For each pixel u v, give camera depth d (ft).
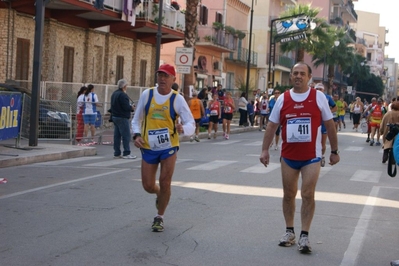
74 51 84.89
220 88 108.68
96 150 55.36
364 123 97.71
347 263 20.48
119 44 98.22
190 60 79.71
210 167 46.16
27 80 75.66
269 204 30.89
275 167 47.32
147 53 109.70
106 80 93.81
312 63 255.29
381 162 55.01
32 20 75.72
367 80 332.19
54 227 24.61
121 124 51.44
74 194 32.45
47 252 20.75
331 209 30.22
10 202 29.84
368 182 40.57
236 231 24.67
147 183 23.97
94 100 66.33
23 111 51.16
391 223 27.32
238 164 48.91
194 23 89.86
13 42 71.67
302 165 21.54
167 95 23.63
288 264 20.11
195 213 28.17
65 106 61.67
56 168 43.34
